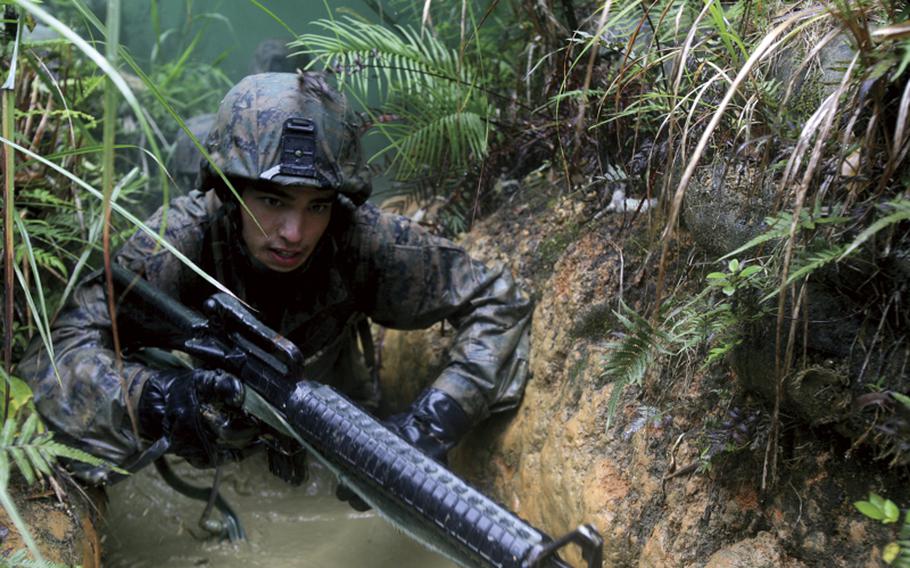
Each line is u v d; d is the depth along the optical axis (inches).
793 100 66.5
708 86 68.8
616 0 74.7
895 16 56.6
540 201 110.8
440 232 122.0
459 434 95.2
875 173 57.2
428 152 114.7
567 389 90.0
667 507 73.7
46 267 103.4
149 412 84.4
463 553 62.8
